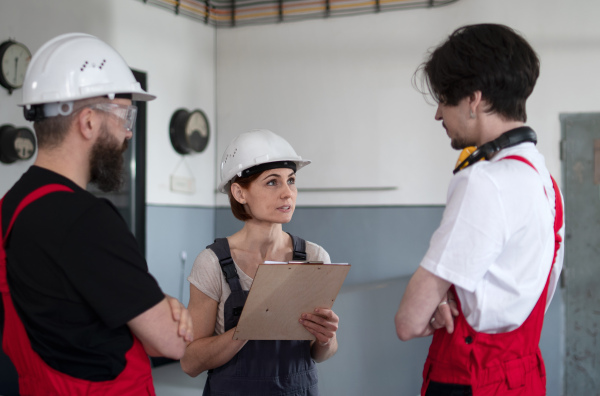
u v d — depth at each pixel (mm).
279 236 1866
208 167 5625
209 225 5629
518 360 1261
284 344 1735
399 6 5219
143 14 4859
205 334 1725
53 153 1228
